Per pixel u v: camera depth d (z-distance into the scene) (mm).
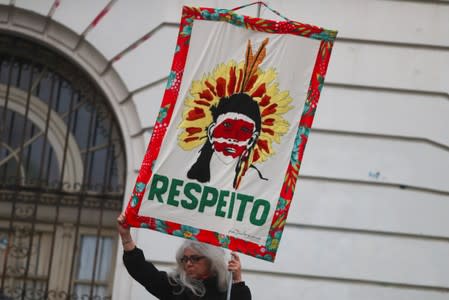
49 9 18219
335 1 18484
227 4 18312
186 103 12695
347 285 17969
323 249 18031
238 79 12758
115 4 18359
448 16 18516
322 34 12750
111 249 18906
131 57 18281
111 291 18766
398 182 18219
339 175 18188
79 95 18922
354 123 18312
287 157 12633
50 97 18688
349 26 18469
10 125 19031
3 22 18375
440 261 18125
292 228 18078
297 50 12773
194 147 12609
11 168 18906
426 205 18234
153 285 12312
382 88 18391
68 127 18734
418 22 18500
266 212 12508
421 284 18047
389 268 18047
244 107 12695
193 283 12305
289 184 12578
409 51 18484
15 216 18797
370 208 18172
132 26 18328
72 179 18891
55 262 18750
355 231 18109
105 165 18891
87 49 18438
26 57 18922
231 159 12609
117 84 18406
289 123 12703
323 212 18109
